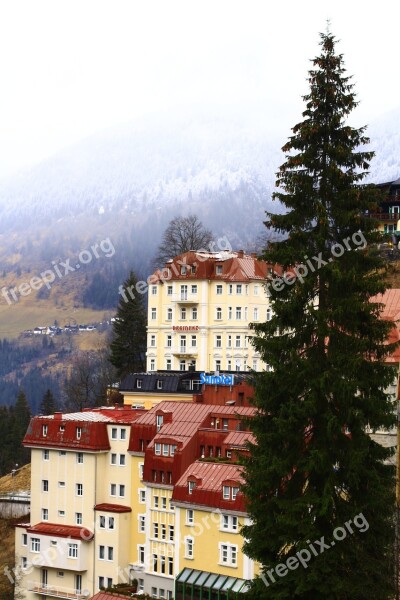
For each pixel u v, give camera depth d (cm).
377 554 5634
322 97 5825
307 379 5597
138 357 18050
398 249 17012
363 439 5594
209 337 16338
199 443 11288
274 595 5572
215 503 10219
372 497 5553
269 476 5647
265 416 5819
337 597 5459
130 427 12156
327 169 5700
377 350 5631
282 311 5638
